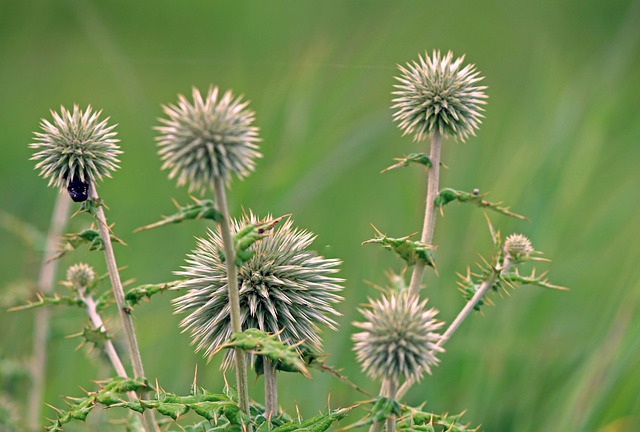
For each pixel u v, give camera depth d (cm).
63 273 1638
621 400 1502
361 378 1545
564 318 1759
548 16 3328
